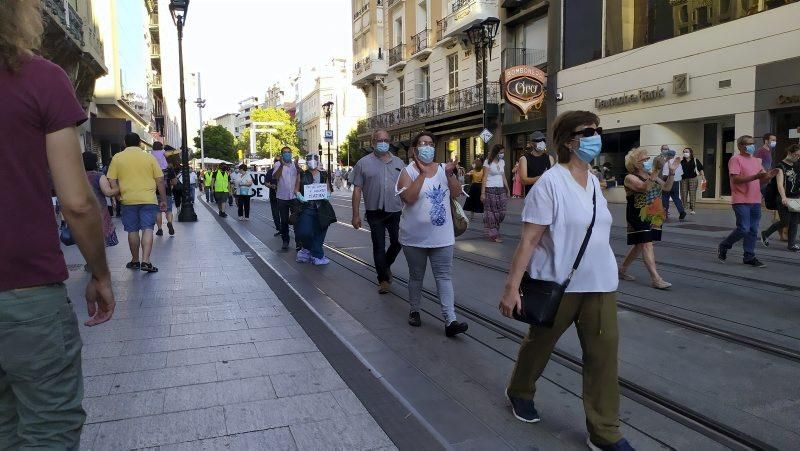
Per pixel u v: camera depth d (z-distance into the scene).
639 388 3.82
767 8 15.06
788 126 14.95
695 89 17.25
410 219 5.17
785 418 3.40
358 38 44.47
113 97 30.22
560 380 4.00
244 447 3.01
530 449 3.07
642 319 5.46
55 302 1.83
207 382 3.89
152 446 3.02
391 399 3.63
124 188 7.79
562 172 3.01
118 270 8.01
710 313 5.57
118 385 3.82
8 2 1.71
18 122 1.72
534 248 3.02
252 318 5.51
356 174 6.72
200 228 14.18
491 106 27.14
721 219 14.02
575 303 2.99
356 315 5.80
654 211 6.63
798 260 8.37
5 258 1.72
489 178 10.98
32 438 1.84
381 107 41.84
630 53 19.61
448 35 29.67
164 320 5.42
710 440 3.15
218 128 87.69
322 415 3.40
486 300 6.34
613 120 20.52
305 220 8.50
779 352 4.43
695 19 17.20
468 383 3.99
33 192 1.76
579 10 21.98
